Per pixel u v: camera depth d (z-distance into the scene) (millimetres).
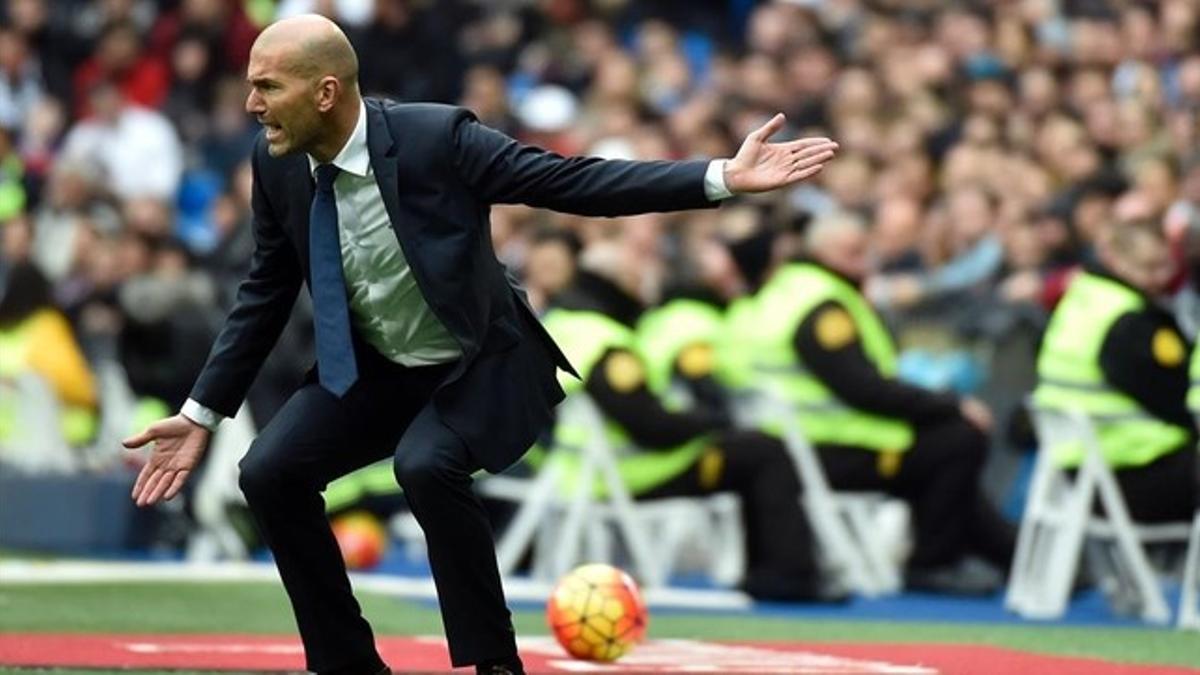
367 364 23891
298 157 23531
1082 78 60156
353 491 50188
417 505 23250
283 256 24328
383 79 73938
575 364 44875
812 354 45406
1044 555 43250
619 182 22781
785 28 70312
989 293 53000
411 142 23078
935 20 68938
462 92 74938
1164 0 64438
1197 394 39188
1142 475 41719
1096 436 41812
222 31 73938
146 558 52688
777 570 43781
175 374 53344
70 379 55000
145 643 31969
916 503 46375
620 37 78562
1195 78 56281
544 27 77188
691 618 40125
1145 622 40594
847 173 58188
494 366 23469
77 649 30812
